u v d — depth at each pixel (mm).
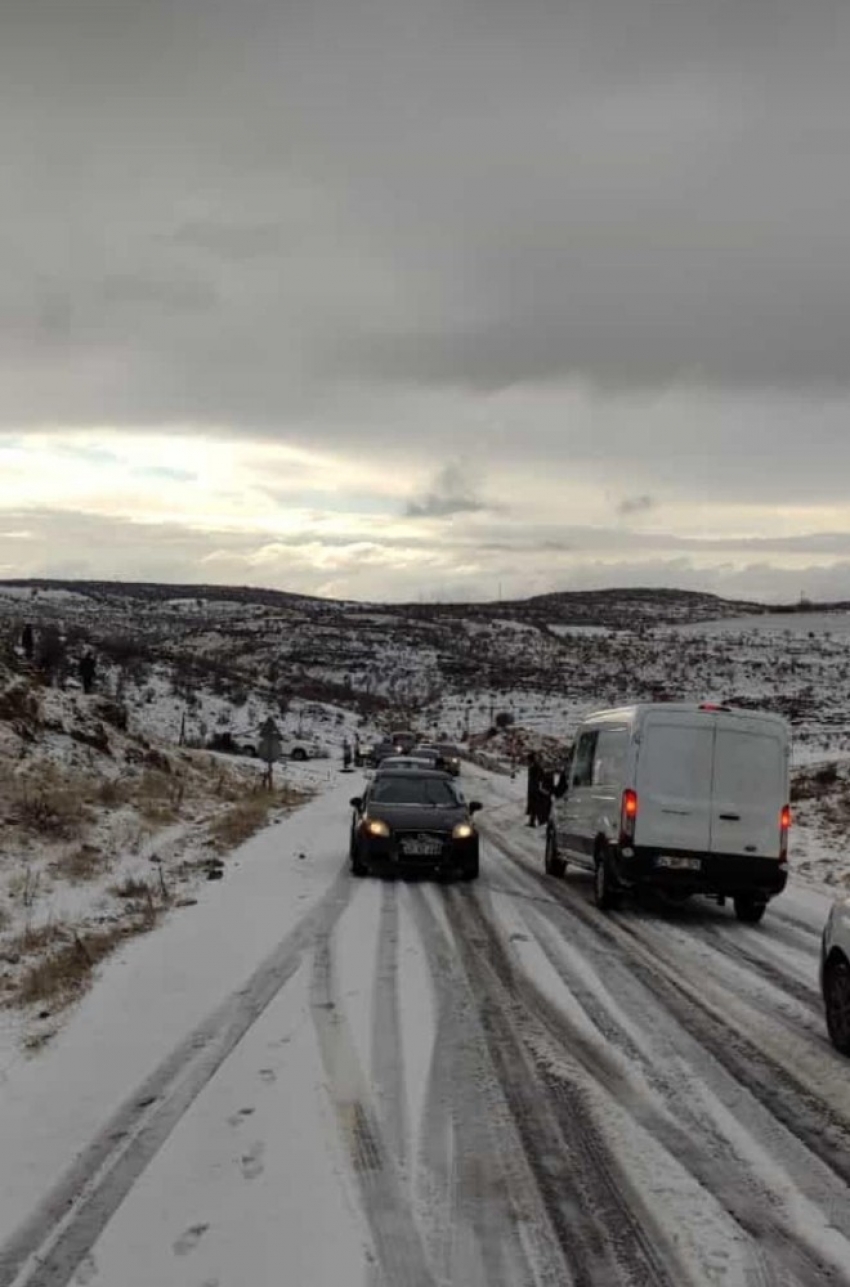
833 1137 5797
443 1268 4250
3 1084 6355
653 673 153250
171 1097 6125
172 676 93375
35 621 155250
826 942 7656
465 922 12047
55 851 16953
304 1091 6238
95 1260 4277
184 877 15727
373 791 16719
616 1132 5770
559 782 16547
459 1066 6797
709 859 12805
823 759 51750
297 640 179125
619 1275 4234
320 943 10570
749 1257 4410
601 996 8766
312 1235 4488
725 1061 7105
